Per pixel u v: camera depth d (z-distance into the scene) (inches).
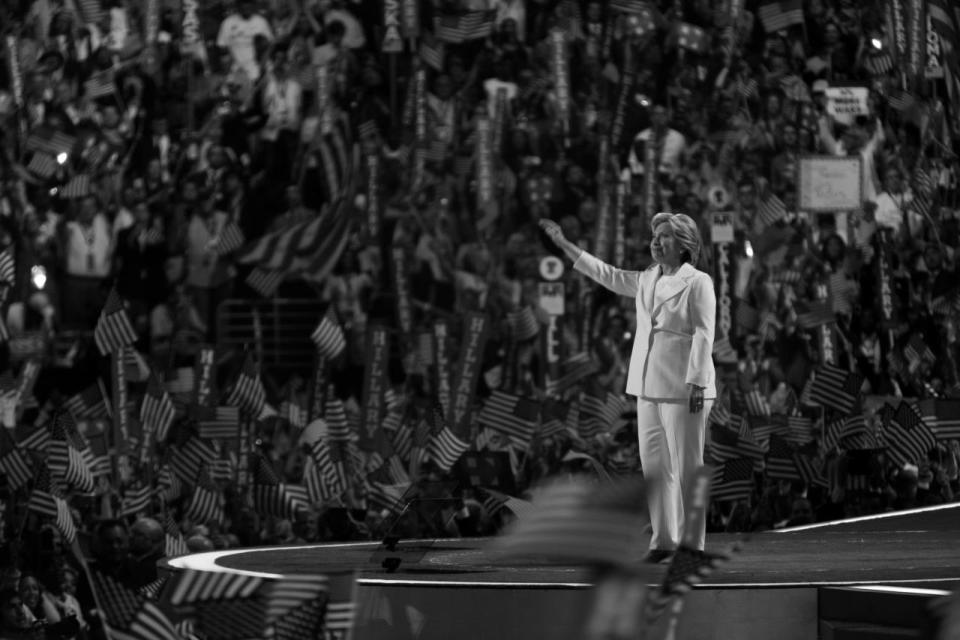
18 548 1382.9
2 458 1488.7
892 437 1800.0
